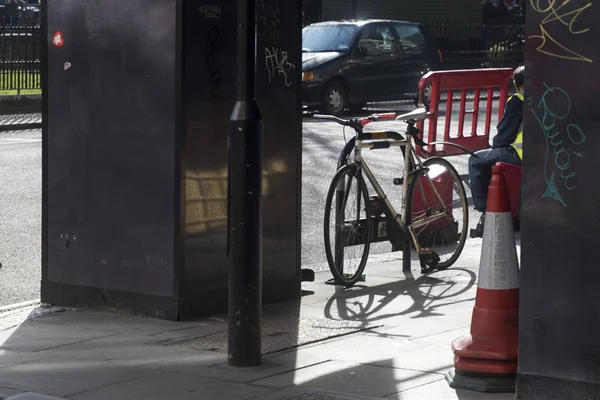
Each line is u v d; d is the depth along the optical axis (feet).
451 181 36.17
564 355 18.89
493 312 20.68
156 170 26.68
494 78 60.39
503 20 138.10
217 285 27.58
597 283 18.52
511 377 20.61
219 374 21.94
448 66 124.47
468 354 20.71
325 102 86.02
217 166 27.27
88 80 27.61
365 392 20.66
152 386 21.09
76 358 23.24
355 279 31.40
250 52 21.98
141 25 26.63
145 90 26.68
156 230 26.81
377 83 89.25
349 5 136.87
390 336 25.34
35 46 92.32
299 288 29.91
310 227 42.19
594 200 18.45
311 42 89.40
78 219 28.12
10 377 21.74
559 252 18.79
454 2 146.41
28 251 36.73
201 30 26.50
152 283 26.99
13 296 30.63
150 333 25.49
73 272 28.37
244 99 22.12
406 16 143.33
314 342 24.70
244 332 22.41
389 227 32.37
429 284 31.76
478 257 36.04
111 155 27.35
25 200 46.19
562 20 18.45
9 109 88.99
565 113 18.57
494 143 39.40
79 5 27.61
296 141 29.58
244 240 22.20
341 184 31.12
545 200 18.84
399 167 55.83
